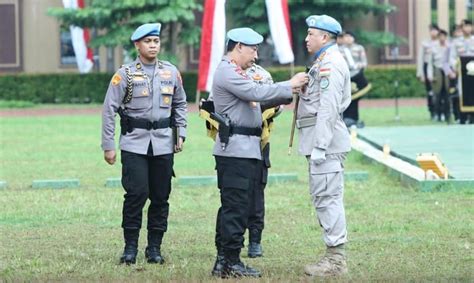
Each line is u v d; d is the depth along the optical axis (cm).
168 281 1546
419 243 1948
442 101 4856
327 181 1655
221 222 1655
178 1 6844
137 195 1775
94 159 3538
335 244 1659
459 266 1719
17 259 1814
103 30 7469
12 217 2308
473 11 8188
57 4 7544
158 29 1794
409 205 2414
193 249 1928
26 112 6238
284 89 1634
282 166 3272
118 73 1783
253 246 1853
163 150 1789
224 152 1644
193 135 4431
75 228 2166
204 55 4478
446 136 3834
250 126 1650
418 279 1564
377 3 7794
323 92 1641
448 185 2617
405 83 7338
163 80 1797
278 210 2386
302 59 7638
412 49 7806
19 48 7512
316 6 7381
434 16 7938
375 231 2098
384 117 5341
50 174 3122
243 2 7350
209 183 2858
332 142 1658
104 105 1788
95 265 1752
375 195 2592
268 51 7619
